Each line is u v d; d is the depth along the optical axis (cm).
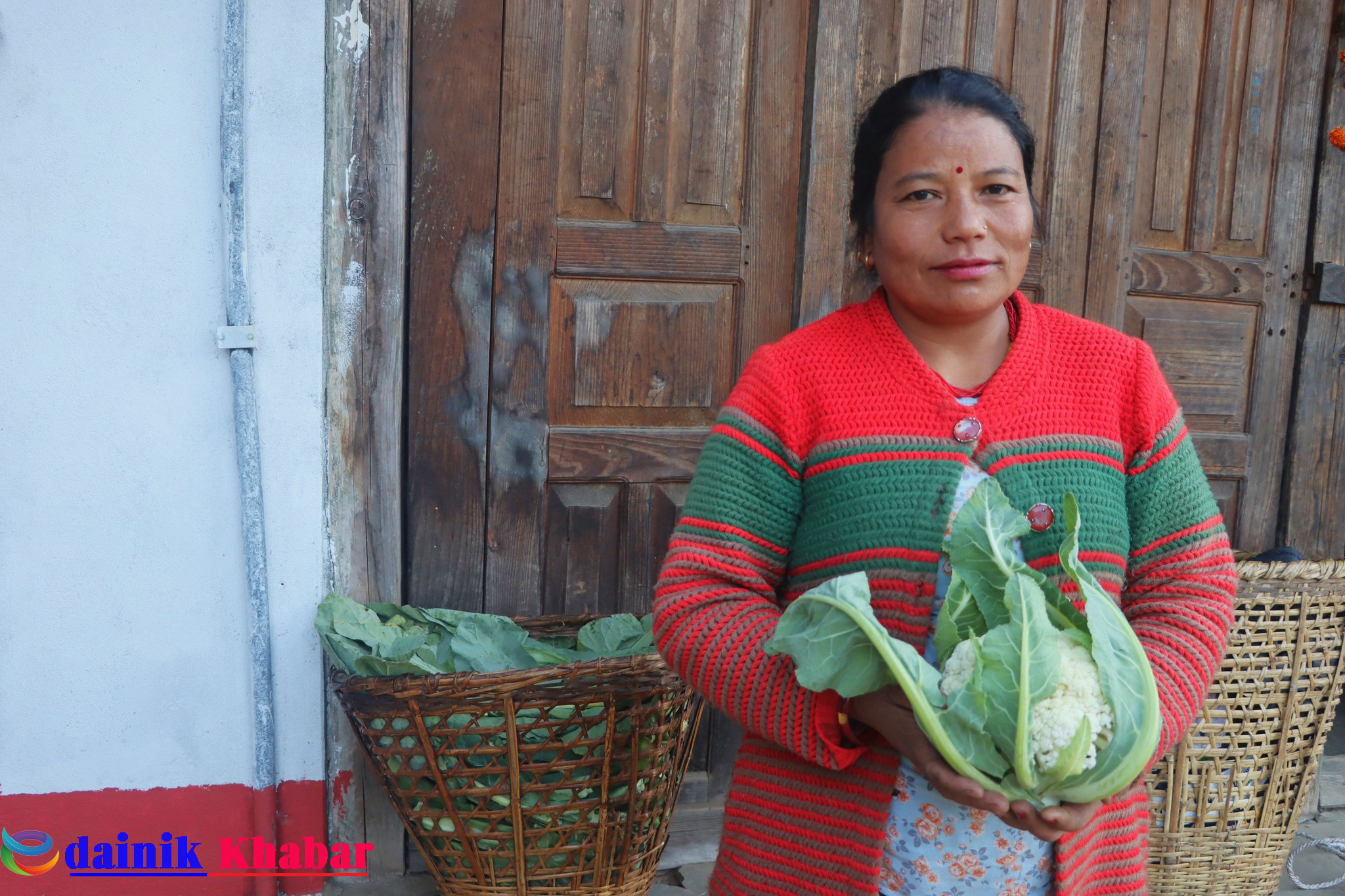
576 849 198
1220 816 211
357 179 216
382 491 224
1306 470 296
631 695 187
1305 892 241
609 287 239
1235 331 287
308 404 215
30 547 203
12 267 198
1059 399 114
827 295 251
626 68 234
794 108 247
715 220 245
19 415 201
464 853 197
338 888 224
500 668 201
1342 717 346
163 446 208
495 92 226
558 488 241
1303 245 289
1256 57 279
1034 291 268
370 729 194
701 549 113
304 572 218
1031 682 92
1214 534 116
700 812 252
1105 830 115
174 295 206
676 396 246
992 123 112
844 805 109
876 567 109
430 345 228
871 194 120
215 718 215
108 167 200
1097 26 263
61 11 195
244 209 206
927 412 112
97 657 208
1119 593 112
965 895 111
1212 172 279
